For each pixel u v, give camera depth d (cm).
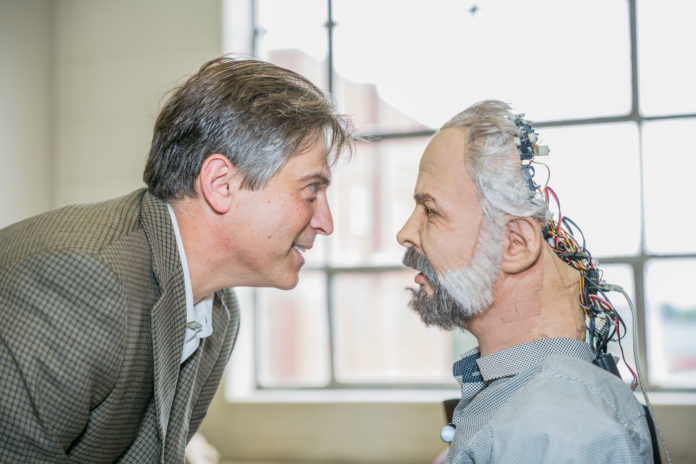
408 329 430
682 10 395
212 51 430
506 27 416
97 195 438
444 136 98
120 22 441
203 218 112
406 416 401
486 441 84
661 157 393
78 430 102
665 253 389
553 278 95
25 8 417
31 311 96
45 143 436
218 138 109
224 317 137
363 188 437
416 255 102
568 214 400
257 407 417
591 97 402
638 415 86
